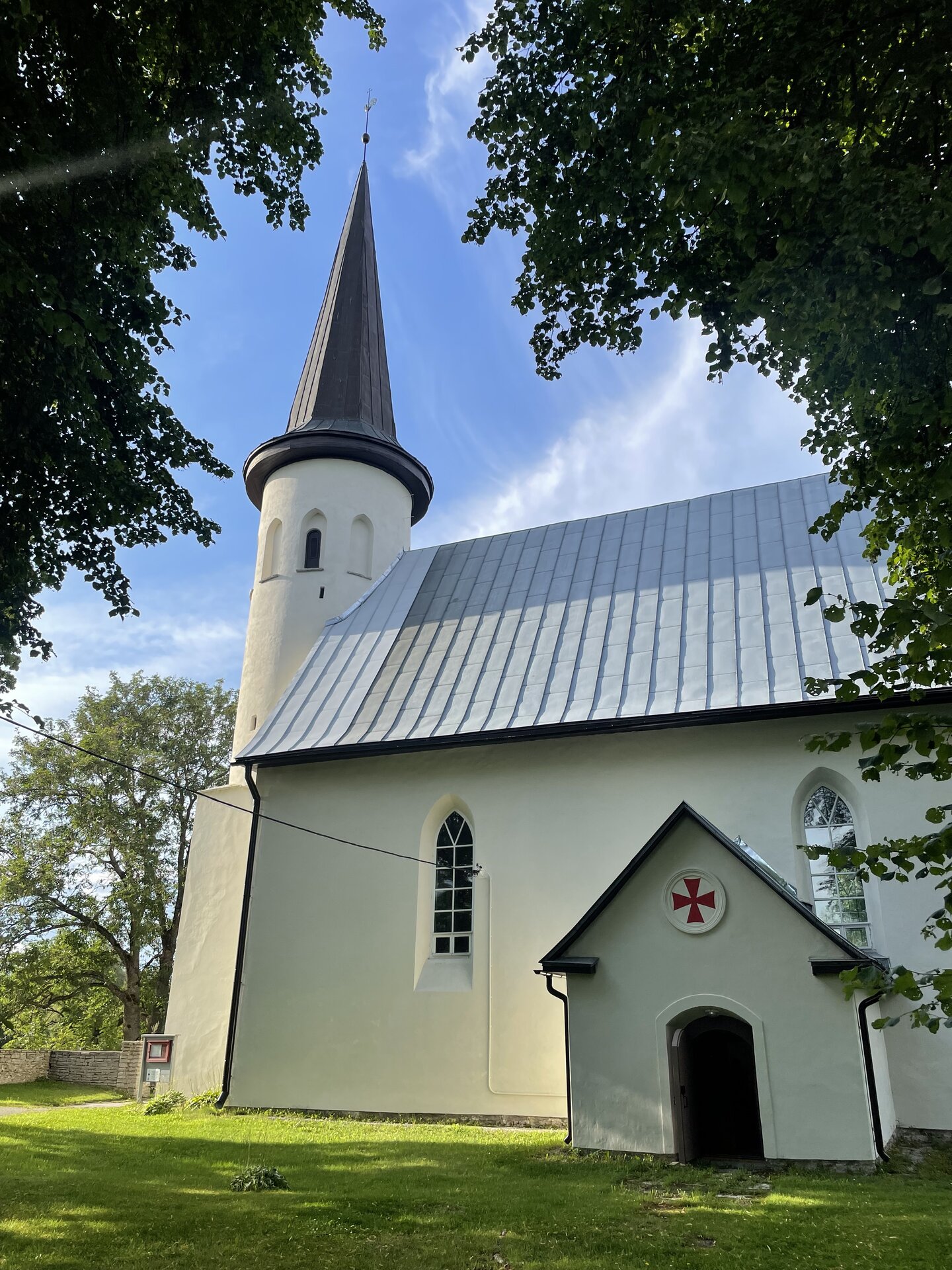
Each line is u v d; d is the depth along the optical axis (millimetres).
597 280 9781
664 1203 9055
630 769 15750
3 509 11008
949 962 13180
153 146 10031
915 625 5371
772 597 17156
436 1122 15047
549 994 15062
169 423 12328
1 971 33531
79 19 8977
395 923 16703
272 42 11383
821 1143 10484
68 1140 13539
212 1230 8156
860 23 7012
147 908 35188
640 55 8711
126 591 12664
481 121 10078
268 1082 16703
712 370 8648
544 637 18656
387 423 25875
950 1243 7387
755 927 11484
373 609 22297
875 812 14078
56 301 9016
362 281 27141
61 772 34594
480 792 16734
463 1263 7219
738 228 7336
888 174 6320
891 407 7359
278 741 18812
